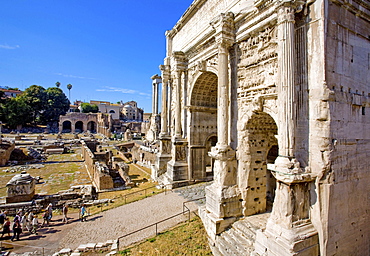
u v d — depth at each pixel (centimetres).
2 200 1997
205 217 1391
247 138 1359
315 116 929
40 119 10325
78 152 5228
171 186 2105
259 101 1212
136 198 1969
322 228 912
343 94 984
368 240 1089
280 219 942
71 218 1712
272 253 910
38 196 2014
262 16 1175
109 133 8381
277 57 1057
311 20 950
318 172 920
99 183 2350
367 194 1088
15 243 1359
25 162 4012
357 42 1074
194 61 2062
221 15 1355
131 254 1161
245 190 1368
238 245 1116
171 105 2686
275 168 957
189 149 2225
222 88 1398
